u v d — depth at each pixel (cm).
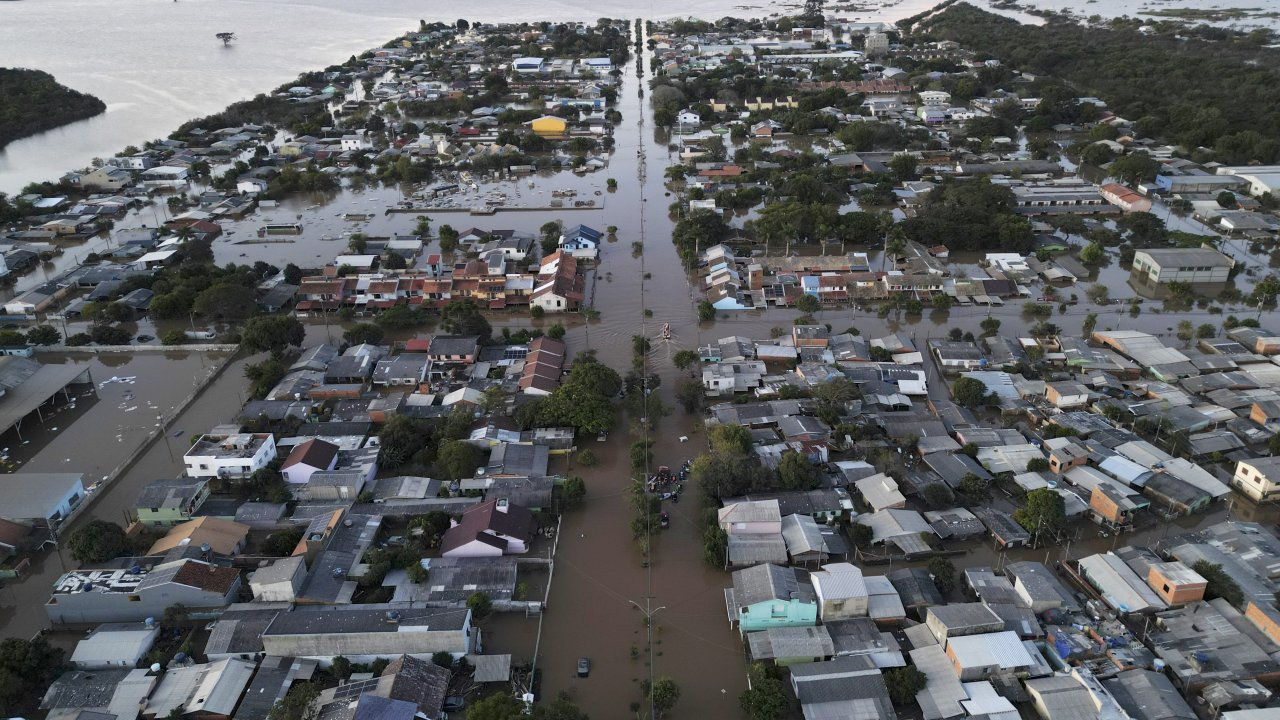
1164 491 8081
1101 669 6138
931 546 7544
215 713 5856
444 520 7838
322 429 9294
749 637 6481
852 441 9075
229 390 10675
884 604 6744
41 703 5972
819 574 6819
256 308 12662
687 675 6353
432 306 12888
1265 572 6912
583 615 6950
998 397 9931
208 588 6800
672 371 10844
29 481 8169
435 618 6419
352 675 6234
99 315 12450
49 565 7550
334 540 7450
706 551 7412
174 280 13288
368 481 8569
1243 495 8362
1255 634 6328
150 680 6106
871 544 7631
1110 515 7794
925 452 8825
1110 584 6931
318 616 6456
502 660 6309
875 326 12219
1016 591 6850
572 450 9131
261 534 7881
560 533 7931
